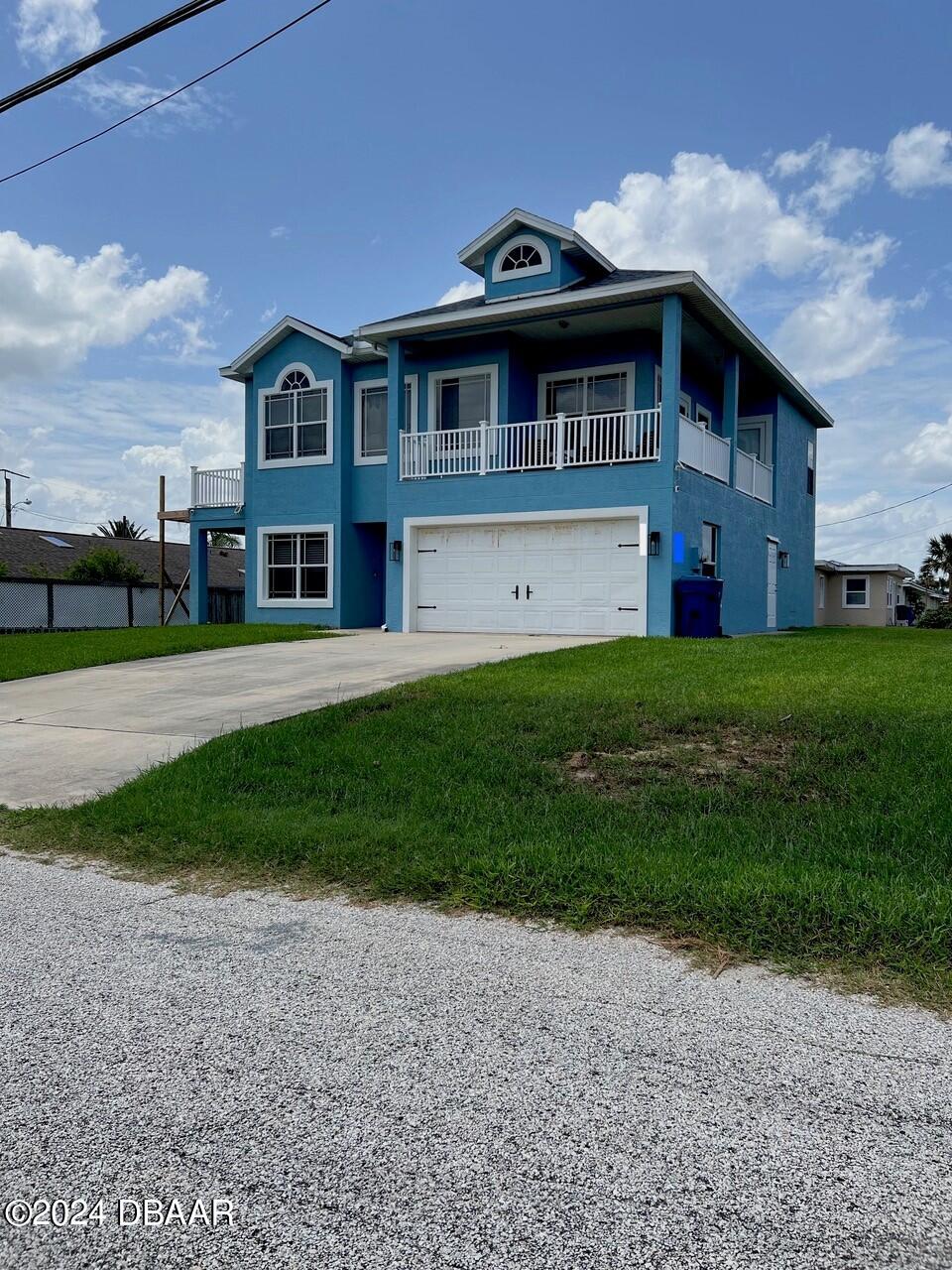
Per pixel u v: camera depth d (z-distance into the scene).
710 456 16.22
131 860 4.65
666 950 3.37
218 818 5.14
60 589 26.03
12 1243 1.89
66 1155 2.19
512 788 5.53
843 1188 2.00
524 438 17.34
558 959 3.31
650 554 14.36
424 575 16.84
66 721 8.54
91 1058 2.64
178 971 3.26
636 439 15.97
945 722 6.26
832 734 6.17
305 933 3.62
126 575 32.72
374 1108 2.35
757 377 19.52
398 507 16.94
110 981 3.18
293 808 5.32
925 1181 2.02
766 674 8.79
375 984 3.12
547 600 15.57
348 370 19.58
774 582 20.61
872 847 4.27
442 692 8.16
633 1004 2.93
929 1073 2.49
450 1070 2.54
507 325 16.28
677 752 6.09
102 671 11.94
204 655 13.35
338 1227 1.91
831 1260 1.78
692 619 14.22
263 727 7.21
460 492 16.25
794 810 4.91
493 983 3.11
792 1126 2.24
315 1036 2.75
